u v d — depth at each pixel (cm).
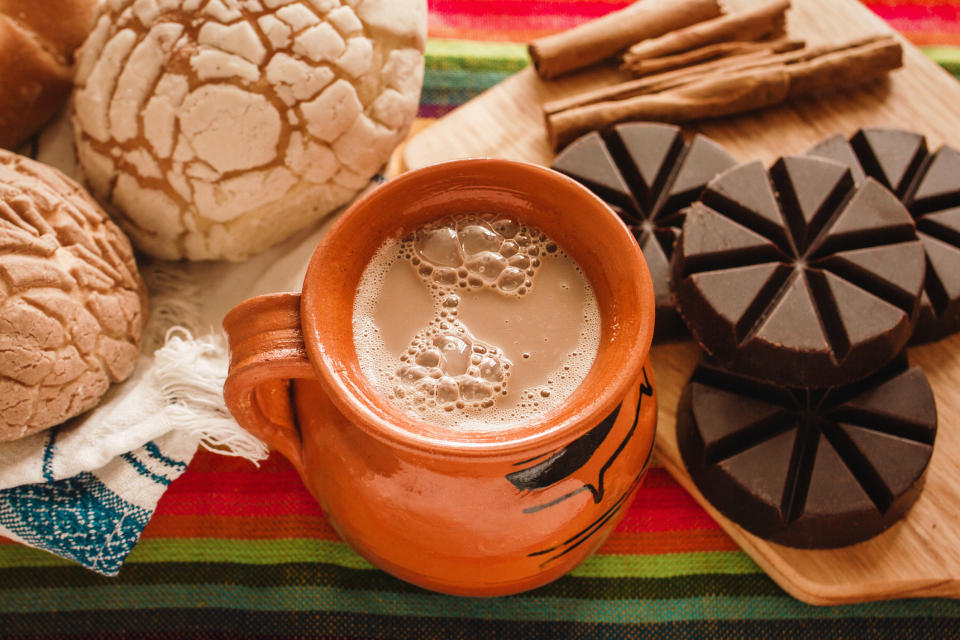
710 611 39
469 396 31
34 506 37
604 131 42
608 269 32
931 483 38
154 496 38
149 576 39
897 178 40
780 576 38
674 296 38
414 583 36
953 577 37
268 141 37
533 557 33
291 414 34
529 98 44
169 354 37
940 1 48
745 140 43
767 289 37
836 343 36
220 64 37
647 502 40
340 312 31
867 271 37
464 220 33
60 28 39
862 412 37
